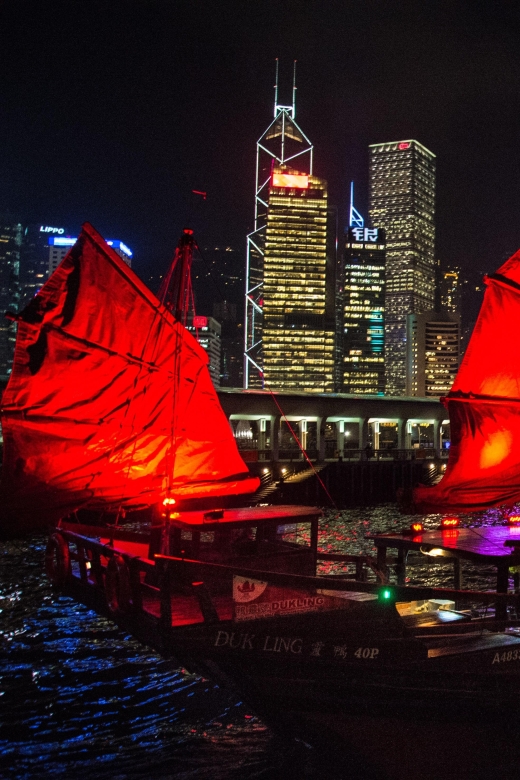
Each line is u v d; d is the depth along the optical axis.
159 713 14.25
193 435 14.38
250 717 13.84
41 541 41.09
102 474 12.79
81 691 15.64
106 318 13.26
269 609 9.68
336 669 9.59
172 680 16.27
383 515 61.50
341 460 78.44
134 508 13.09
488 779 9.16
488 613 13.83
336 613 9.73
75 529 12.98
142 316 13.87
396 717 9.52
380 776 9.39
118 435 13.06
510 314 13.82
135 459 13.30
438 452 99.50
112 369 13.22
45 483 12.00
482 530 14.20
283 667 9.63
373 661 9.59
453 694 9.41
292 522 12.83
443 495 13.17
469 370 13.48
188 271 14.70
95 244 13.28
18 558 35.41
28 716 14.19
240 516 12.48
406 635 9.80
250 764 11.79
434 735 9.42
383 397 99.44
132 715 14.18
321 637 9.66
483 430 13.59
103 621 21.97
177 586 11.59
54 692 15.60
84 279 13.02
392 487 82.06
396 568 13.61
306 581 9.65
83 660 17.97
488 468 13.62
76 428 12.63
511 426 13.89
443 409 105.38
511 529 14.40
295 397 91.06
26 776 11.57
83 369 12.86
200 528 11.91
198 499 13.74
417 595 9.56
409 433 105.31
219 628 9.54
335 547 40.28
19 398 11.87
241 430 136.38
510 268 14.31
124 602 10.53
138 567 10.30
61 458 12.32
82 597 12.16
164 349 14.23
